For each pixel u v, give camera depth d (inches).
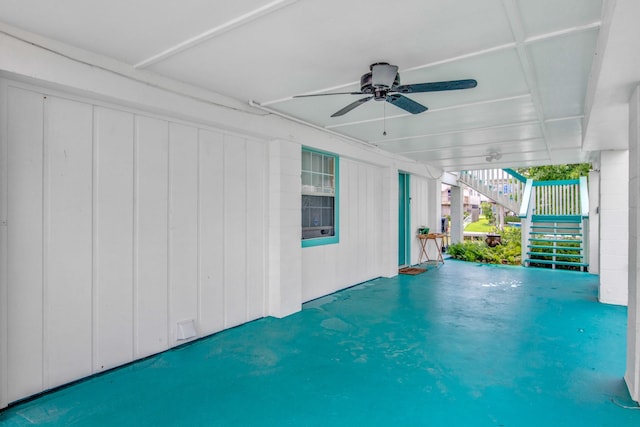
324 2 85.5
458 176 432.5
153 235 137.5
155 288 138.3
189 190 149.9
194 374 122.6
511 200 439.8
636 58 85.0
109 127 124.7
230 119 156.9
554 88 141.9
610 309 199.5
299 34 101.5
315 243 223.5
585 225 323.9
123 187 128.4
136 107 130.0
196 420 96.4
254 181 179.6
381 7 87.9
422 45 107.8
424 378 119.3
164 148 140.9
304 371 124.9
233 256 169.2
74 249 116.3
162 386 114.5
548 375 121.3
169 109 134.7
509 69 123.9
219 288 162.9
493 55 113.7
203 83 139.9
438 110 169.6
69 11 90.2
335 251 241.3
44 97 109.7
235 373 123.3
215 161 160.4
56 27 98.3
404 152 287.4
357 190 264.7
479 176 452.4
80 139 117.5
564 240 339.9
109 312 125.0
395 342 150.9
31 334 107.2
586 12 88.7
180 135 146.4
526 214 347.6
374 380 118.2
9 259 102.8
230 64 122.3
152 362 131.6
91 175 120.2
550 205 382.0
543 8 87.1
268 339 154.3
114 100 121.9
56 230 112.2
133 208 131.3
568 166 471.2
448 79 133.4
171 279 143.6
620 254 209.5
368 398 107.3
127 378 119.6
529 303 212.4
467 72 126.9
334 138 223.8
